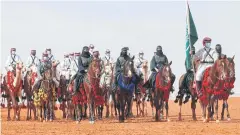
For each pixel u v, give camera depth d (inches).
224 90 2105.1
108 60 2586.1
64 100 2672.2
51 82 2368.4
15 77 2524.6
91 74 2105.1
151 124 2066.9
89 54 2197.3
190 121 2261.3
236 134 1657.2
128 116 2421.3
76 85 2164.1
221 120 2282.2
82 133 1734.7
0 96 2741.1
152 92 2316.7
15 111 2559.1
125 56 2242.9
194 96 2310.5
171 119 2461.9
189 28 2442.2
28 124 2170.3
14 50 2635.3
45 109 2426.2
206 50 2175.2
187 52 2423.7
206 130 1768.0
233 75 2123.5
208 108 2145.7
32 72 2608.3
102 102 2137.1
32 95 2514.8
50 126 2033.7
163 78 2226.9
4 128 1951.3
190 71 2349.9
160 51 2314.2
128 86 2187.5
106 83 2527.1
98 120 2437.3
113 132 1748.3
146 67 2674.7
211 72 2081.7
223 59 2063.2
